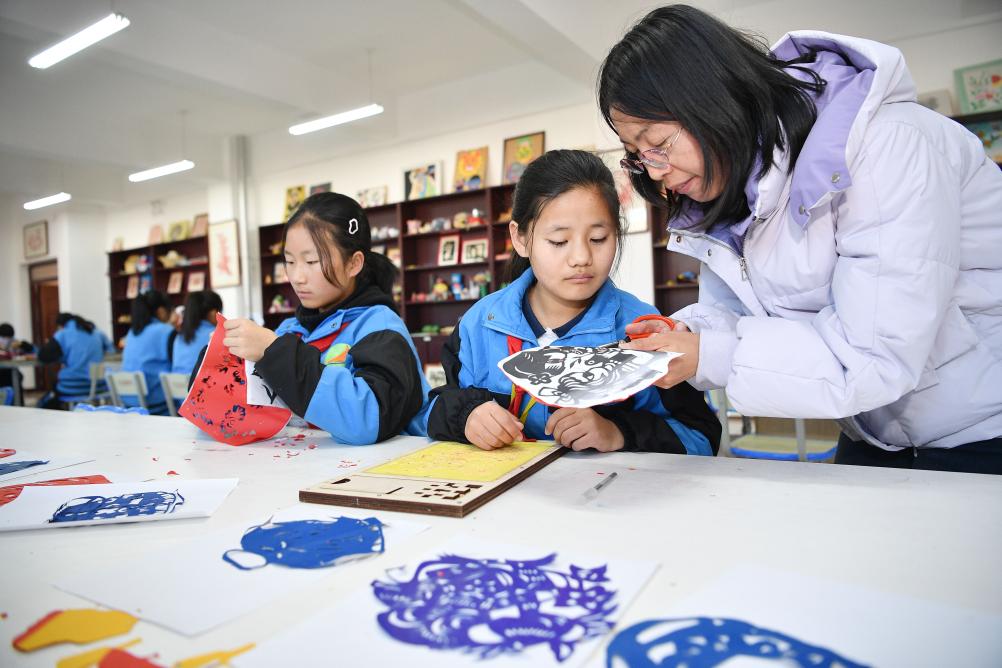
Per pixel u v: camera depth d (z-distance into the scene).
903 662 0.36
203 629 0.42
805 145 0.76
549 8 3.64
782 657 0.37
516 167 5.54
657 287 4.98
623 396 0.68
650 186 1.00
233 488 0.79
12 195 9.77
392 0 4.30
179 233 8.28
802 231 0.84
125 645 0.41
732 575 0.48
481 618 0.43
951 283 0.72
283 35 4.82
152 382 4.36
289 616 0.44
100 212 9.34
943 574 0.48
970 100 3.88
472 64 5.45
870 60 0.74
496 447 0.91
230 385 1.11
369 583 0.49
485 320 1.17
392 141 6.22
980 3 3.75
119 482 0.85
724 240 0.96
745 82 0.75
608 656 0.38
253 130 6.90
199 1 4.28
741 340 0.78
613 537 0.57
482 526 0.61
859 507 0.63
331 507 0.70
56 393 5.88
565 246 0.98
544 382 0.75
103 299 9.33
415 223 6.13
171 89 5.59
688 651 0.38
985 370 0.84
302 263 1.27
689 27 0.75
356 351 1.19
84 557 0.57
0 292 9.84
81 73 5.18
